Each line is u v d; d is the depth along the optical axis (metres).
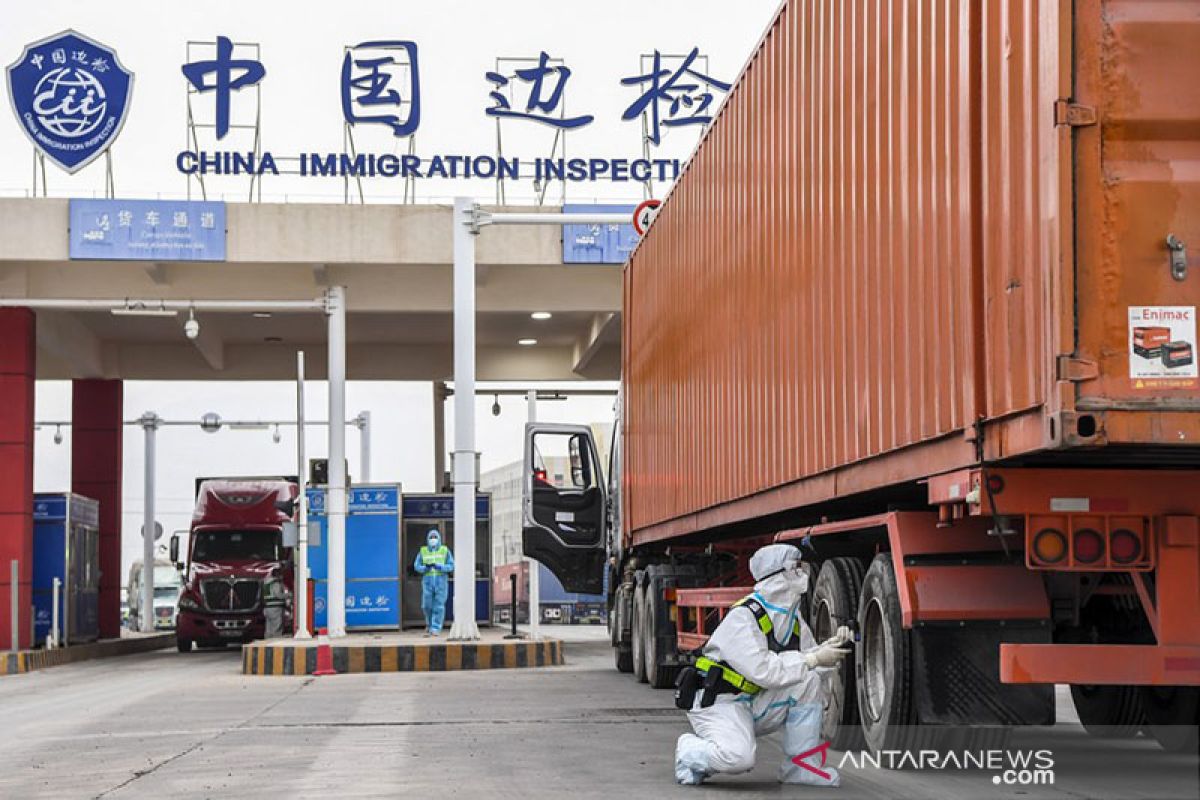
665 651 18.53
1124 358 7.27
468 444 26.66
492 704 16.53
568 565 23.95
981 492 8.11
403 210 32.41
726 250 14.48
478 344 46.19
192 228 31.86
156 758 11.79
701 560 18.75
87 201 31.66
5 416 33.38
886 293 9.77
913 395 9.25
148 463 54.22
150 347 43.97
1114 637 9.79
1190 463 8.04
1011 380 7.82
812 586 11.57
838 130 10.85
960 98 8.53
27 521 33.69
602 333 39.19
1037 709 9.06
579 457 24.16
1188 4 7.39
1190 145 7.41
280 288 34.06
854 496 10.77
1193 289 7.33
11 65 32.09
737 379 13.99
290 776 10.28
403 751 11.72
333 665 24.42
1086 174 7.34
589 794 9.02
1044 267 7.42
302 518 29.64
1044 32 7.50
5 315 33.38
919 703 9.13
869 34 10.20
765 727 9.30
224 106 32.81
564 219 26.69
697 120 33.66
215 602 39.34
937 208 8.88
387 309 34.19
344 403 29.97
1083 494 8.11
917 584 9.05
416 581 40.25
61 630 37.00
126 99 32.22
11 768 11.47
